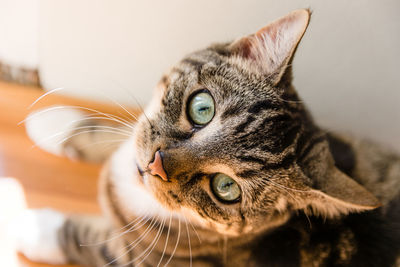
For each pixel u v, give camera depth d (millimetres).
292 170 253
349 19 323
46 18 342
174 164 253
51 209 334
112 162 326
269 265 291
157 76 357
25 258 313
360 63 336
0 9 335
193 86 262
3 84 364
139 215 301
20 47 354
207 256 297
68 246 314
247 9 321
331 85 337
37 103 373
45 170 361
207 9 325
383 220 286
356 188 251
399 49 332
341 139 314
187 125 260
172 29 337
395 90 342
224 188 261
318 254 287
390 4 324
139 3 334
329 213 270
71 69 363
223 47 278
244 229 271
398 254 282
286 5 316
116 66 361
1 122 366
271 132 254
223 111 255
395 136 335
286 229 282
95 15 340
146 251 302
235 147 252
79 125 366
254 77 261
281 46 253
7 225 320
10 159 356
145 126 271
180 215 279
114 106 380
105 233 319
